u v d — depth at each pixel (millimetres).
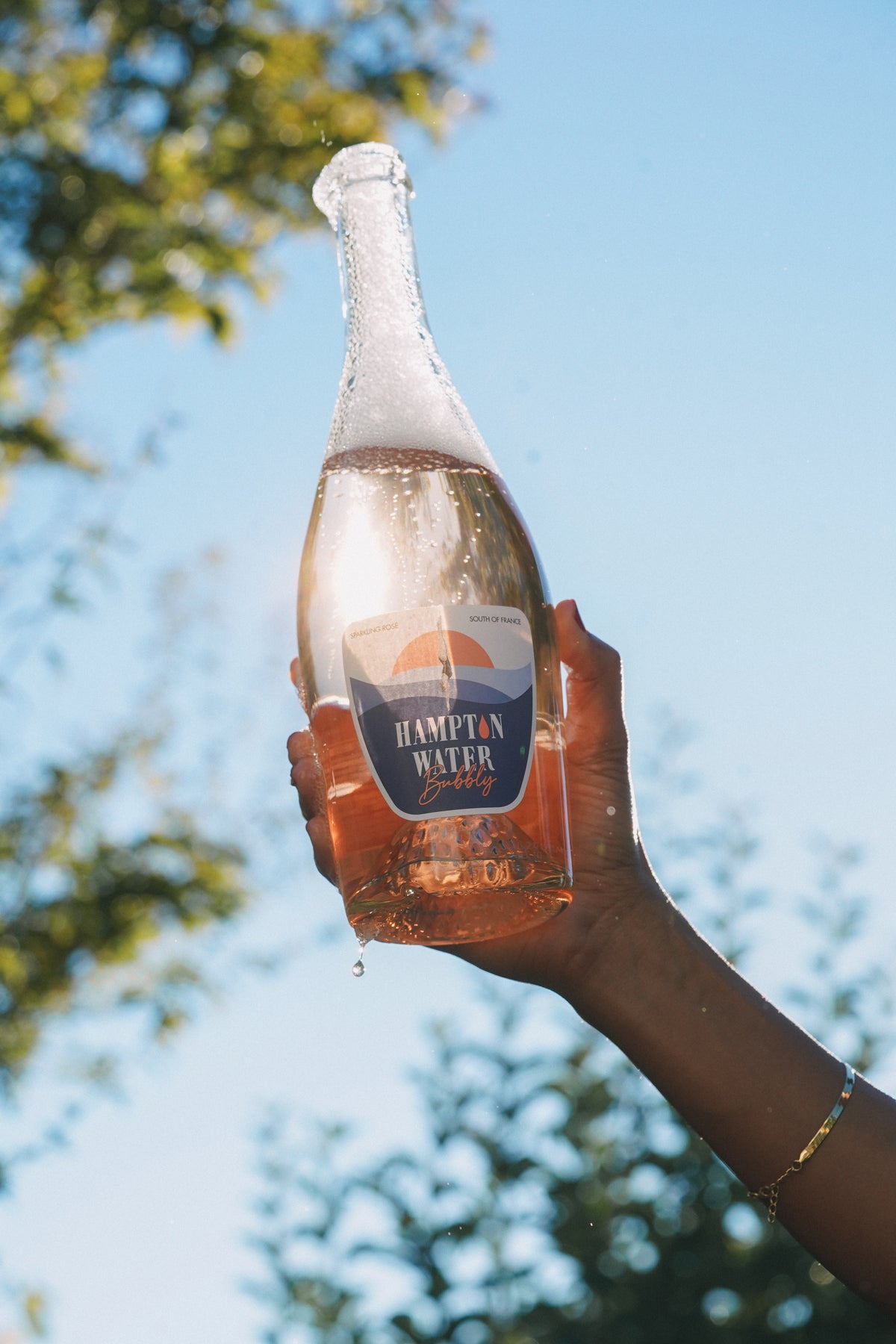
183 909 4574
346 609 1272
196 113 4629
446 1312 2373
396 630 1079
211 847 4785
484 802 1053
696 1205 2398
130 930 4527
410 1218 2441
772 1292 2322
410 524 1314
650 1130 2484
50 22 4578
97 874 4547
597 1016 1170
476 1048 2537
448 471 1336
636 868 1209
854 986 2523
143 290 4512
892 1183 1081
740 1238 2377
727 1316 2309
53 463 4477
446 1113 2500
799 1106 1110
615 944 1173
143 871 4602
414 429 1342
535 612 1322
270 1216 2553
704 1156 2432
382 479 1324
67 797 4641
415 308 1398
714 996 1155
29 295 4430
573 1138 2473
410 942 1133
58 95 4504
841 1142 1098
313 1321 2496
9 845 4512
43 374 4582
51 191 4395
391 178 1396
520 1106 2496
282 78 4668
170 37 4605
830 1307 2289
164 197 4598
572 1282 2387
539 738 1175
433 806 1048
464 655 1070
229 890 4703
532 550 1373
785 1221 1107
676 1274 2326
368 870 1080
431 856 1071
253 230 4770
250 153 4703
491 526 1331
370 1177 2484
